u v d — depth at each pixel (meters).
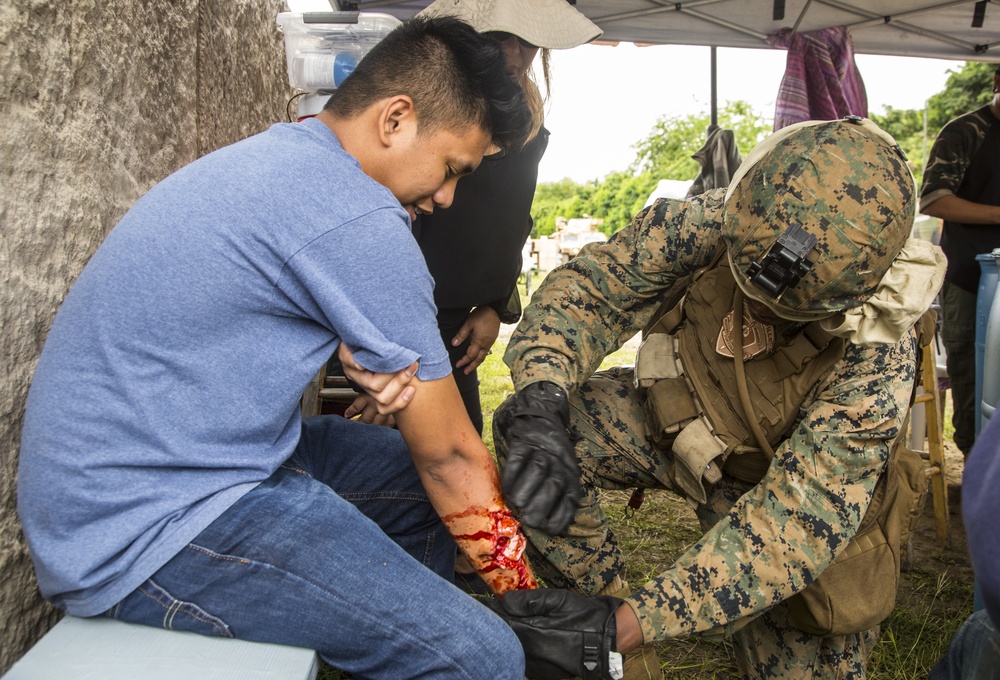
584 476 2.15
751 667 2.07
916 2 4.32
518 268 2.57
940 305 3.96
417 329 1.35
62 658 1.21
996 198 3.78
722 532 1.71
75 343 1.26
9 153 1.39
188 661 1.24
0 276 1.38
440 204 1.56
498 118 1.47
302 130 1.41
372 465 1.83
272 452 1.37
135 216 1.30
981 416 2.70
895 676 2.44
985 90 30.67
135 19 1.88
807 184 1.63
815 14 4.46
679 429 1.99
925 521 3.76
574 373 1.88
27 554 1.48
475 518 1.53
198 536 1.28
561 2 2.31
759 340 1.92
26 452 1.27
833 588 1.82
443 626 1.34
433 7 2.38
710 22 4.48
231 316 1.28
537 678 1.57
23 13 1.41
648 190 31.33
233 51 2.72
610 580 2.10
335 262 1.29
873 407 1.71
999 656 1.23
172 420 1.27
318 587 1.29
